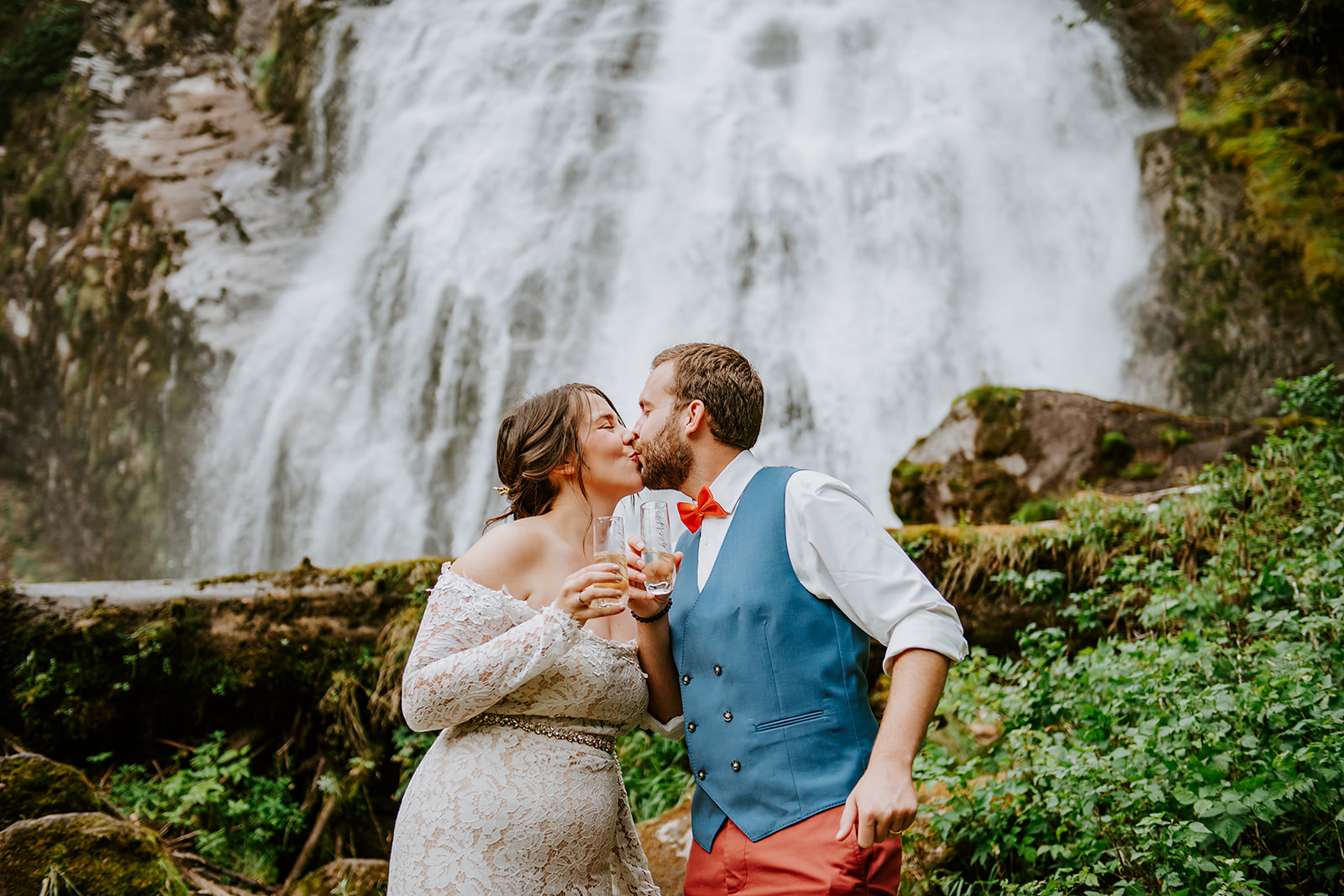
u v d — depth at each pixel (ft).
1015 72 39.04
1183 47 37.09
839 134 39.45
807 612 6.12
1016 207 35.70
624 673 6.73
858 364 33.40
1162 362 31.60
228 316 41.37
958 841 9.60
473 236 39.91
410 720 6.25
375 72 48.52
